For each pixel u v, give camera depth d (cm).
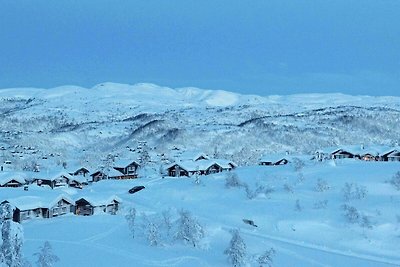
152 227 8694
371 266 7831
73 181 16662
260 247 8575
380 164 14525
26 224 10344
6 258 4538
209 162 18025
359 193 11206
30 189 12256
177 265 7462
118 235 9225
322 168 14488
